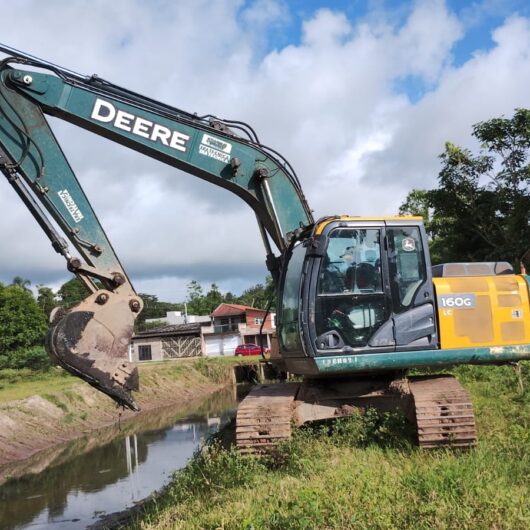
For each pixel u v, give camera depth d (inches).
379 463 264.5
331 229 323.3
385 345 320.5
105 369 299.6
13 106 323.0
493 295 335.3
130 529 268.2
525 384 470.6
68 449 700.0
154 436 749.9
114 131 341.1
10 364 1238.3
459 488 209.8
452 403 305.1
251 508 214.8
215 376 1530.5
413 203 1098.1
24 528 394.3
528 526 180.7
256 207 371.9
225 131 357.4
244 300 3521.2
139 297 315.3
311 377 350.0
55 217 321.4
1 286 1569.9
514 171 812.6
